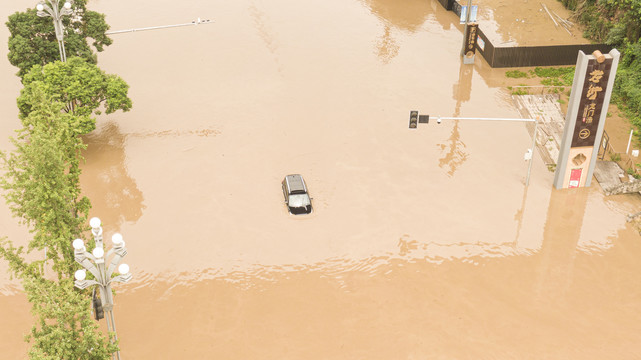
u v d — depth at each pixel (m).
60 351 28.69
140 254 45.09
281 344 38.38
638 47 63.44
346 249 45.50
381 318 40.03
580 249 45.62
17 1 88.19
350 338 38.72
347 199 50.31
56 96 51.56
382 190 51.31
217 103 63.31
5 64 71.00
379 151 56.09
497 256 44.94
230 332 39.25
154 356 37.69
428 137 58.03
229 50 74.31
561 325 39.59
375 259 44.59
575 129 48.56
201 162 54.66
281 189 51.38
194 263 44.34
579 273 43.59
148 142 57.28
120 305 41.09
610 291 42.16
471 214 48.84
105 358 30.78
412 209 49.31
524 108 62.53
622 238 46.62
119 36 77.44
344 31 79.25
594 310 40.69
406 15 83.62
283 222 47.97
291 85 66.75
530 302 41.28
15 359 37.72
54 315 30.20
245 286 42.53
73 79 53.41
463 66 70.88
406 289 42.19
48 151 33.53
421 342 38.38
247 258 44.72
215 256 44.91
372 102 63.69
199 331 39.34
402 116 61.28
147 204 49.84
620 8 68.44
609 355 37.59
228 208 49.38
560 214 48.88
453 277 43.12
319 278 43.09
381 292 41.97
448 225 47.72
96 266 30.11
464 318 40.03
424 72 69.56
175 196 50.69
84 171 53.44
